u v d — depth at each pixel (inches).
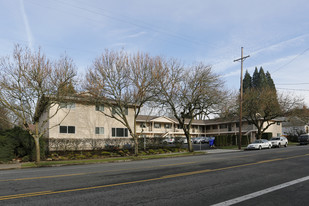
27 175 481.4
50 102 789.2
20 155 837.8
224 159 713.6
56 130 1072.8
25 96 725.3
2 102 711.7
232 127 2310.5
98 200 276.1
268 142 1316.4
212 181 380.2
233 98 1258.6
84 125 1147.3
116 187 341.4
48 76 744.3
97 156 947.3
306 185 347.9
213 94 1049.5
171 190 322.0
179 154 1023.0
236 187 338.3
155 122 2114.9
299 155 776.9
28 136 828.0
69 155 925.2
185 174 446.6
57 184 369.7
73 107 1128.2
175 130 2247.8
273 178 402.0
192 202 267.4
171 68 1023.6
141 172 480.1
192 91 1066.1
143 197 288.0
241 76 1330.0
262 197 287.1
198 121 2551.7
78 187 344.5
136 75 895.7
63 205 258.5
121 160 833.5
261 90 1674.5
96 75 882.8
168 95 1030.4
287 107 1596.9
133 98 932.0
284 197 286.7
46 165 705.6
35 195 301.9
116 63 888.3
